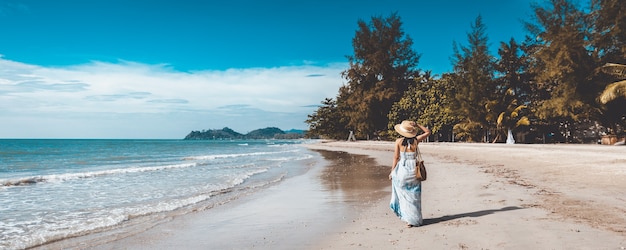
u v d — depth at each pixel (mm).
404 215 5992
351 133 72500
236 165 23766
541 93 39125
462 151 26109
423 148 33375
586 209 6395
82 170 22625
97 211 8836
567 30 28312
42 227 7246
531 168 13781
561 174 11359
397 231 5703
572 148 22328
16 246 5883
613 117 30031
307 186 12758
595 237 4727
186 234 6328
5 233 6797
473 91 39906
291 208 8492
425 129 6129
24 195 11617
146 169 20266
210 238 5984
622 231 4961
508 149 24078
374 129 61438
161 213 8422
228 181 14688
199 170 20094
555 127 37688
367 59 60344
